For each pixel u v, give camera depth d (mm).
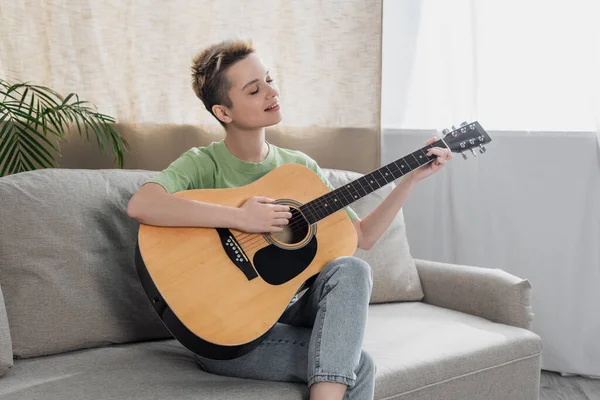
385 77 2857
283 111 2818
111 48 2822
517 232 2764
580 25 2580
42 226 1731
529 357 1909
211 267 1548
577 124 2637
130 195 1913
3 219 1702
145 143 2863
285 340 1549
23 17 2795
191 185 1749
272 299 1531
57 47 2809
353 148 2805
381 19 2719
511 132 2727
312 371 1410
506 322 2018
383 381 1597
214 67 1729
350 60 2766
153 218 1582
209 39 2797
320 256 1640
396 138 2861
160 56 2820
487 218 2809
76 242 1763
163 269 1529
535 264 2748
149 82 2836
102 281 1782
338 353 1409
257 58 1759
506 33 2699
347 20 2752
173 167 1730
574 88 2621
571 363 2719
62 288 1715
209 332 1457
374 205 2332
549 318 2744
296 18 2777
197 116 2840
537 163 2705
